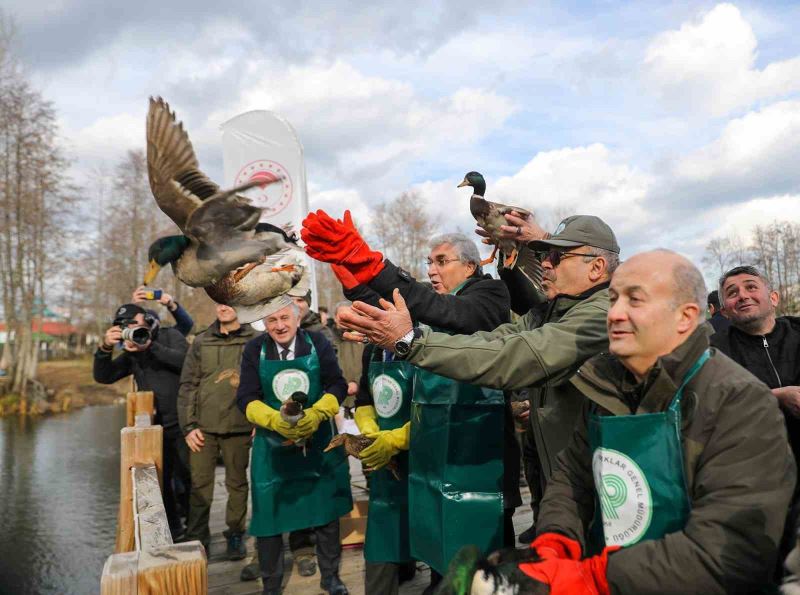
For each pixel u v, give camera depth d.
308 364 3.90
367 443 3.15
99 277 44.00
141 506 2.56
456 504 2.73
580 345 2.18
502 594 1.52
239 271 2.92
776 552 1.50
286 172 6.24
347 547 4.75
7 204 31.50
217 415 4.69
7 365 32.69
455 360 2.16
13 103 31.64
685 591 1.45
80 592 7.52
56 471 14.48
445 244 3.11
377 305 2.37
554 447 2.40
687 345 1.64
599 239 2.43
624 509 1.64
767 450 1.52
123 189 42.97
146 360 5.46
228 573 4.38
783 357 3.09
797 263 34.81
